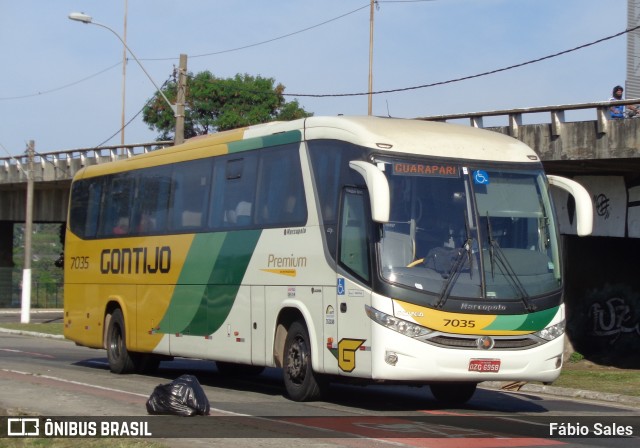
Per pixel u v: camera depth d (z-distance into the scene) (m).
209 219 16.86
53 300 70.81
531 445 10.51
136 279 19.08
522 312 12.95
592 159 21.23
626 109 23.47
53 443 10.07
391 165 13.02
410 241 12.79
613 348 25.64
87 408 13.04
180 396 12.38
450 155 13.39
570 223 23.91
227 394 15.80
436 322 12.54
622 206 22.95
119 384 17.06
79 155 46.22
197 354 16.94
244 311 15.62
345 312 13.19
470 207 13.16
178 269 17.64
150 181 19.03
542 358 13.05
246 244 15.70
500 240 13.16
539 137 22.36
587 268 25.66
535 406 15.28
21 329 39.22
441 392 15.20
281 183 15.01
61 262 51.16
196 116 66.62
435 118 24.50
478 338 12.70
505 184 13.50
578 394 17.25
